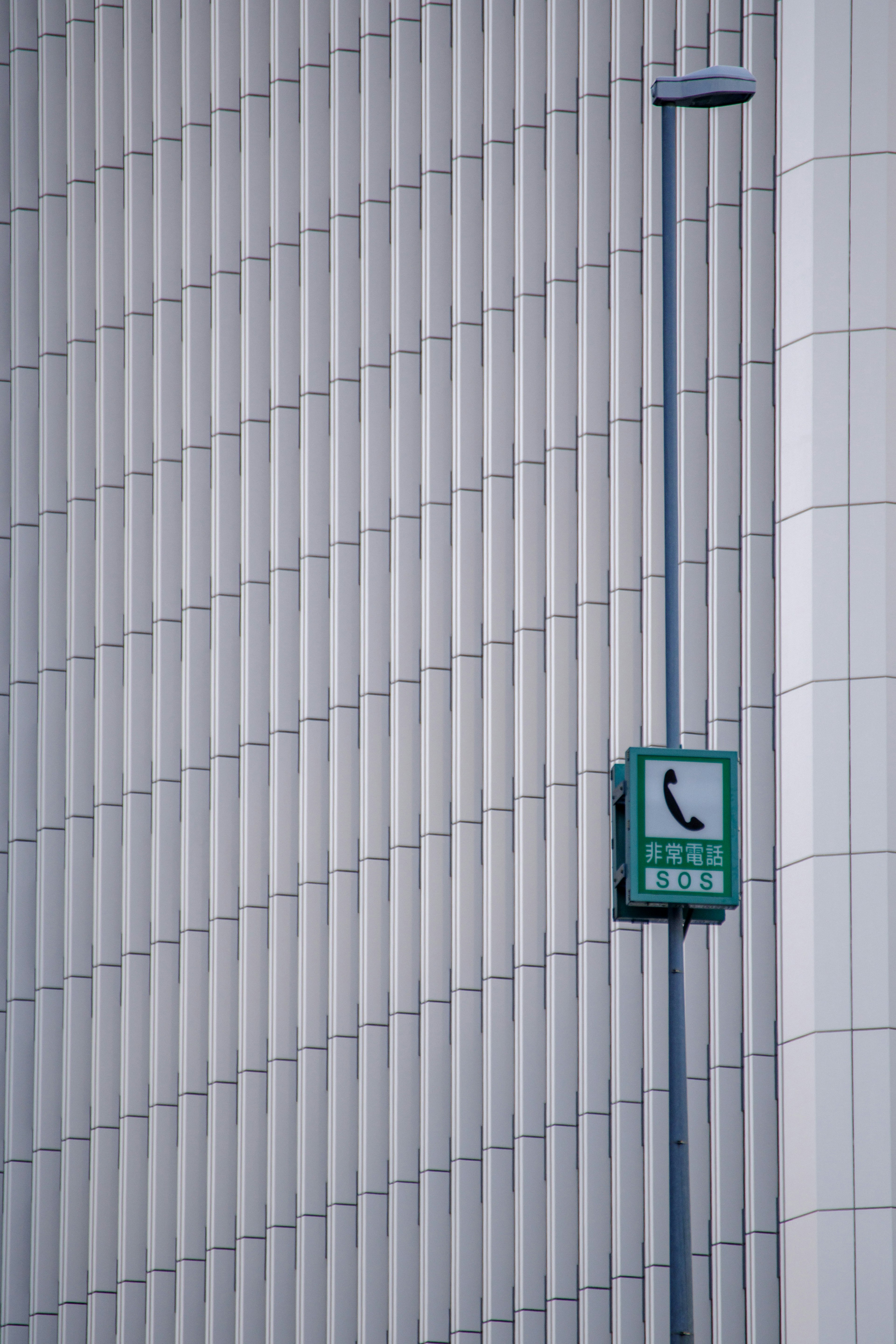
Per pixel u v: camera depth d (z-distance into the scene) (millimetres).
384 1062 73250
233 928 75688
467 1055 72375
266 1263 72938
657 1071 70750
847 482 68250
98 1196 75312
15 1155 77438
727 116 75562
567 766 73625
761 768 71500
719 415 74188
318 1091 73625
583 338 75938
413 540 76312
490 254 76938
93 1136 75812
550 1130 71250
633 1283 69625
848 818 66062
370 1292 71625
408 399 77125
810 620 67875
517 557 75312
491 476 75812
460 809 74000
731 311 74688
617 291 76000
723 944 70938
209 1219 73938
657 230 75938
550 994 72188
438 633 75250
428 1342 70625
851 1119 63938
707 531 74000
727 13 76312
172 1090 75125
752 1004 70000
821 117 70438
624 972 71875
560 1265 70188
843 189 69875
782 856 68438
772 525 73375
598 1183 70562
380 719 75438
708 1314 68625
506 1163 71500
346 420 77312
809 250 70125
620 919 35594
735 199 75125
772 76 75562
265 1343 72375
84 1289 75188
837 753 66562
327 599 76875
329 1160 73188
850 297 69312
